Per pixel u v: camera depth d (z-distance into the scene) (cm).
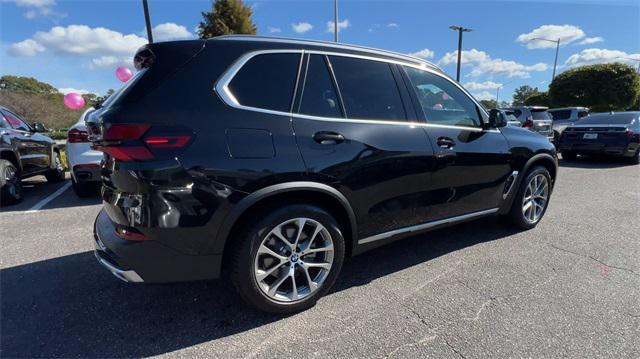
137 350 213
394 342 219
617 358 205
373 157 262
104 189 223
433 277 302
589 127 991
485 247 366
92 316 246
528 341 220
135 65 243
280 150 225
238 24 2402
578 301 263
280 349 214
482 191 348
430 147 296
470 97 348
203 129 208
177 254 210
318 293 255
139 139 199
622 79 2761
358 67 276
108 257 223
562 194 608
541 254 348
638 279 297
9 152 539
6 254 349
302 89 245
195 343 220
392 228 288
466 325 235
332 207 262
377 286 288
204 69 220
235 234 226
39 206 530
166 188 199
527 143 385
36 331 230
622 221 452
